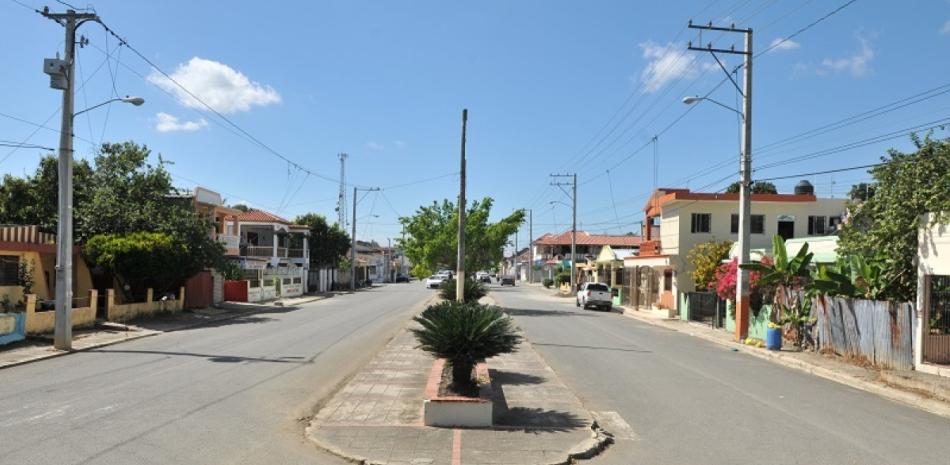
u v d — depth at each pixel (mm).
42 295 24844
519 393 11789
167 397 10742
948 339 15180
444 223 39312
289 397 11070
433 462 7504
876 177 19469
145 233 26562
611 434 9148
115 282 29062
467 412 9109
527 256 131625
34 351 16219
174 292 30031
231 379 12641
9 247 22031
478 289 28047
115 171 30547
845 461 7941
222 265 31062
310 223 67750
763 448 8453
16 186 31875
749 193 23000
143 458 7293
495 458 7680
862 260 18594
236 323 26188
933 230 15000
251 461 7375
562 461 7609
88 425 8727
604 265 57438
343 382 12734
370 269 102188
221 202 40844
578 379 13859
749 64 22781
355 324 25672
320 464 7406
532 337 22312
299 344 18750
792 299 21141
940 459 8148
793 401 11969
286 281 49656
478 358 9922
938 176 16875
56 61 16938
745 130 22938
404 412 9977
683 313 33781
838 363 17078
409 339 20094
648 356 18188
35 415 9305
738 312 23047
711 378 14492
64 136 17094
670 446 8508
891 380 13977
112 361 15031
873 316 16781
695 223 37938
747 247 23000
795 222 37781
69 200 17109
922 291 15258
